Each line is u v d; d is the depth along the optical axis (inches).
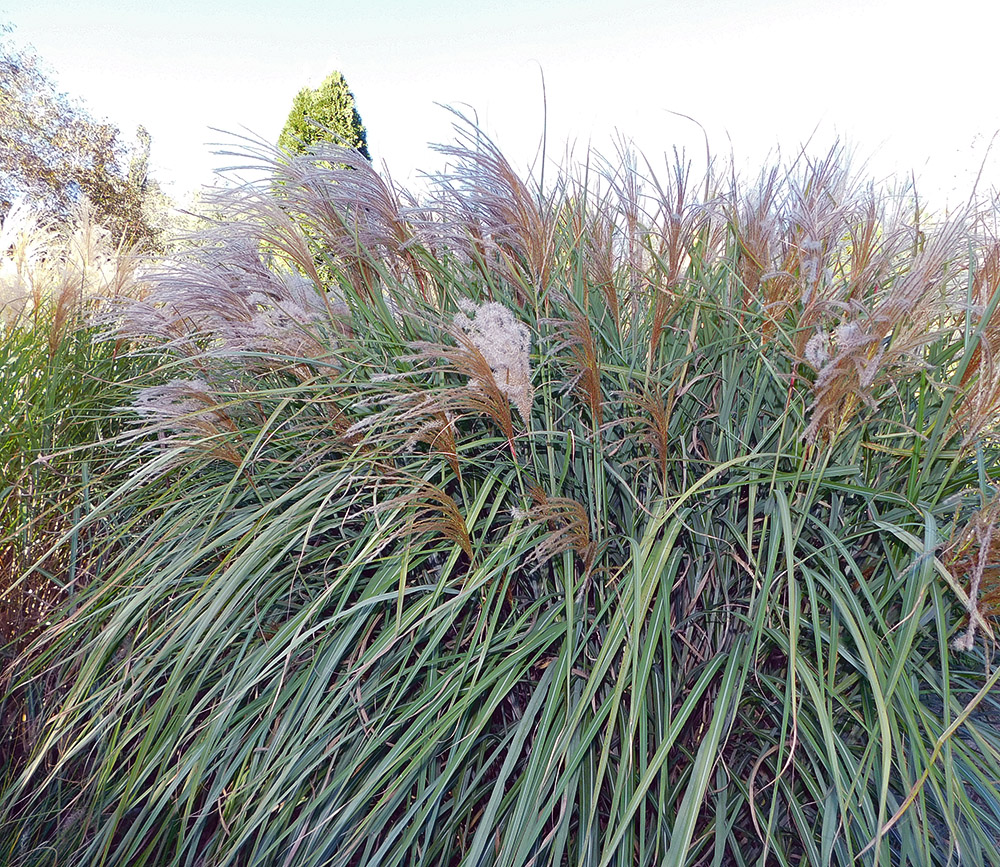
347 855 43.1
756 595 49.6
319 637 51.5
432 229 60.9
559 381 55.0
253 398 61.9
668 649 43.8
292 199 63.6
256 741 51.5
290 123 318.3
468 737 42.4
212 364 71.1
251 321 61.1
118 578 58.1
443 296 65.0
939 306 46.6
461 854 47.2
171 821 54.7
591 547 47.8
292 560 57.6
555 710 43.3
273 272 66.6
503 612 55.3
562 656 45.6
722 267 60.5
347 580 54.7
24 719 70.3
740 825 48.6
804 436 44.5
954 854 40.7
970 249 46.8
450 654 51.2
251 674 46.9
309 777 50.6
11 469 78.8
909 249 60.7
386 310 60.7
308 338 59.2
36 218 106.0
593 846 42.3
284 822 47.3
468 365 44.8
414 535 51.3
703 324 59.7
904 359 46.3
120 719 51.4
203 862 51.8
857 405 47.3
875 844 35.3
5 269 101.4
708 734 39.3
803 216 52.4
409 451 53.2
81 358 90.7
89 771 63.8
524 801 40.1
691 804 37.5
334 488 50.8
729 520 51.4
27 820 60.3
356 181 61.1
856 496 52.1
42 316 92.8
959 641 37.1
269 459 61.2
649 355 54.4
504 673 46.6
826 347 42.5
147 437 81.5
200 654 52.4
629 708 46.0
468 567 56.1
